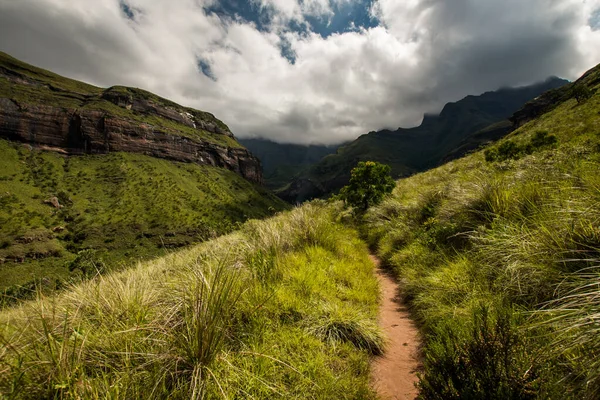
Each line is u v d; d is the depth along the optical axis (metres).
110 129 147.00
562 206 3.46
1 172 103.81
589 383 1.62
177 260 5.86
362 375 2.77
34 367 2.07
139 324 2.71
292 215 8.20
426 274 5.04
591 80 65.25
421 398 2.30
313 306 3.77
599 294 1.95
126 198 114.88
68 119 138.75
